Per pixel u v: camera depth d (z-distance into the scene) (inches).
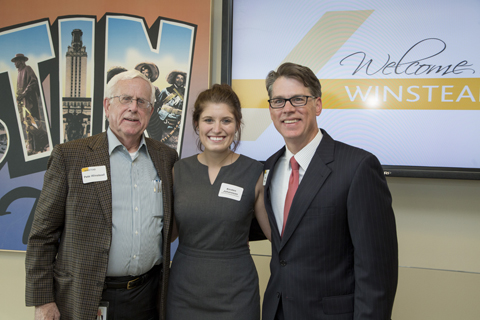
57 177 56.7
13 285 105.7
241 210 61.6
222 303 58.9
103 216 56.7
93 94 99.7
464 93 87.2
